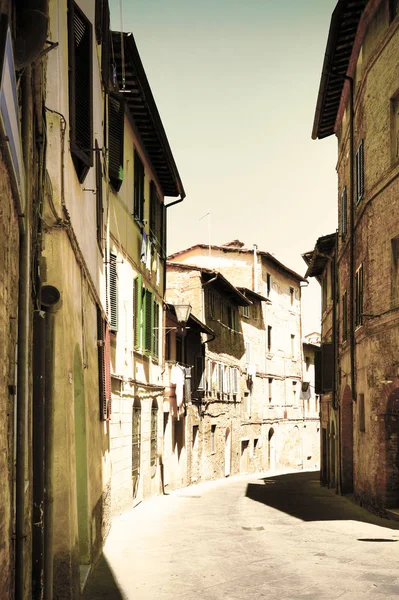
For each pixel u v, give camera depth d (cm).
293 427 5084
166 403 2588
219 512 1858
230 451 3856
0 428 487
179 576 997
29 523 630
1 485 489
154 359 2322
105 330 1376
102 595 879
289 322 5100
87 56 991
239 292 3778
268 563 1102
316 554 1188
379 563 1106
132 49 1552
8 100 432
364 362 1884
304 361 5419
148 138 2059
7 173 492
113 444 1650
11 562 541
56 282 771
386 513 1702
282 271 4981
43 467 720
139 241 2066
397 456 1723
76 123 931
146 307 2177
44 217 774
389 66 1666
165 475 2581
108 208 1570
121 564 1088
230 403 3884
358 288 1981
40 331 720
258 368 4472
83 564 991
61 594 741
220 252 4484
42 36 568
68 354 801
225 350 3819
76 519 824
